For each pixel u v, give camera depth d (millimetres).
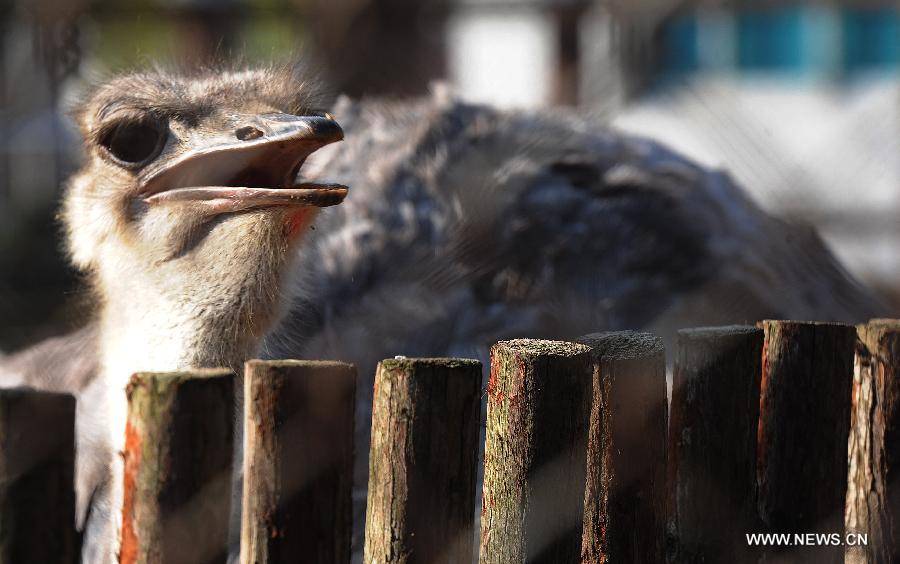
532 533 5457
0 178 17562
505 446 5473
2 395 4855
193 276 7965
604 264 11039
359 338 10070
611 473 5754
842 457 6449
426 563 5281
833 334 6316
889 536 6609
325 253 10633
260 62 9328
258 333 8008
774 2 16594
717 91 23484
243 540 5172
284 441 5066
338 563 5250
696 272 11273
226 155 7672
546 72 18172
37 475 4914
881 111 24438
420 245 10914
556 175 11539
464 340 10266
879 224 16578
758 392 6168
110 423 8211
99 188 8469
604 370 5730
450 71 17750
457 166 11453
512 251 10875
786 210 15375
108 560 7570
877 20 25641
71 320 11266
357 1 15344
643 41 15953
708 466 6039
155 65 9320
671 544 6145
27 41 16062
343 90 15242
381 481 5285
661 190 11594
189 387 4949
